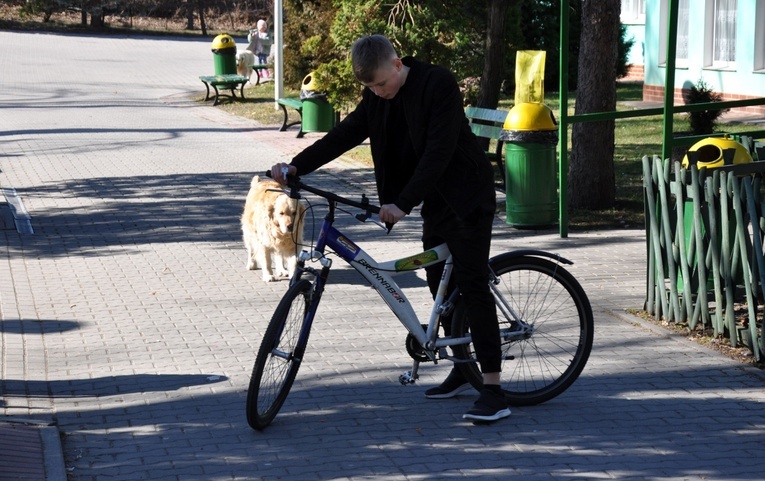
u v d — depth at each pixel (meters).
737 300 8.82
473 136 6.17
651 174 8.52
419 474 5.55
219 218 14.05
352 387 7.06
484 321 6.21
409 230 13.18
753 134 12.26
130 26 72.31
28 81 38.50
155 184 17.11
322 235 6.26
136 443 6.05
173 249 12.05
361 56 5.84
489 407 6.24
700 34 26.67
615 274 10.45
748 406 6.58
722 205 7.68
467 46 21.69
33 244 12.37
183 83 38.84
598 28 13.68
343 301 9.54
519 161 12.70
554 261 6.64
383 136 6.11
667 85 11.48
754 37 24.91
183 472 5.61
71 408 6.69
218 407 6.68
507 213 13.05
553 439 6.05
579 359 6.66
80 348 8.10
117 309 9.32
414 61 6.00
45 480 5.41
